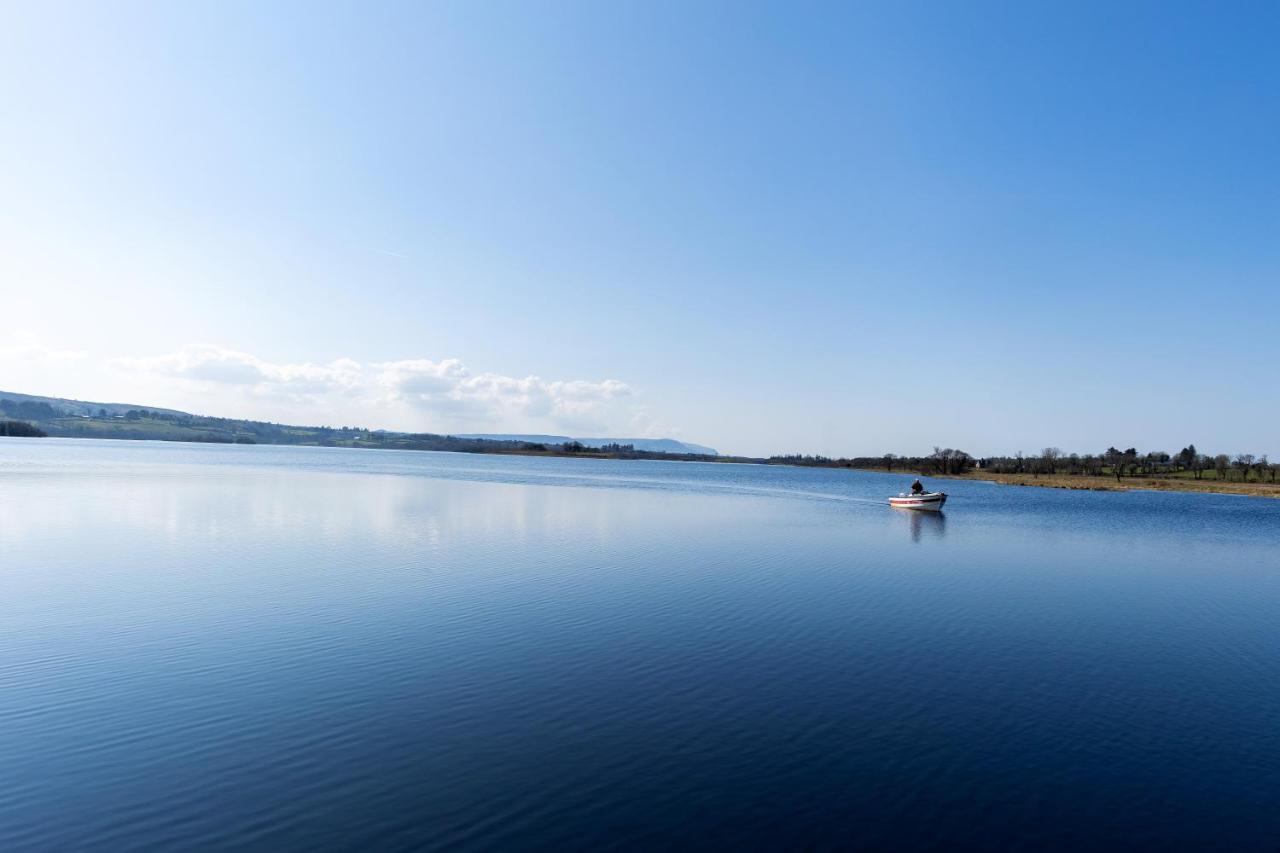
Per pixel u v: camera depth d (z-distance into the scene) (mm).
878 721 15312
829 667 18922
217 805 11461
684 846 10500
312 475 103562
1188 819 11594
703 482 132375
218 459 154000
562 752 13461
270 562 32594
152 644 19844
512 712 15352
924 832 11023
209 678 17203
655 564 34094
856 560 37438
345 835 10648
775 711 15727
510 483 101375
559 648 19984
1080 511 80438
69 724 14430
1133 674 19109
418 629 21672
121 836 10570
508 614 23656
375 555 34969
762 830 10953
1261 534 57406
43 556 33375
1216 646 22266
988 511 78188
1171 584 33375
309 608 24047
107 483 74688
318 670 17859
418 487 86000
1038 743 14383
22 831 10664
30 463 109500
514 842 10516
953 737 14570
